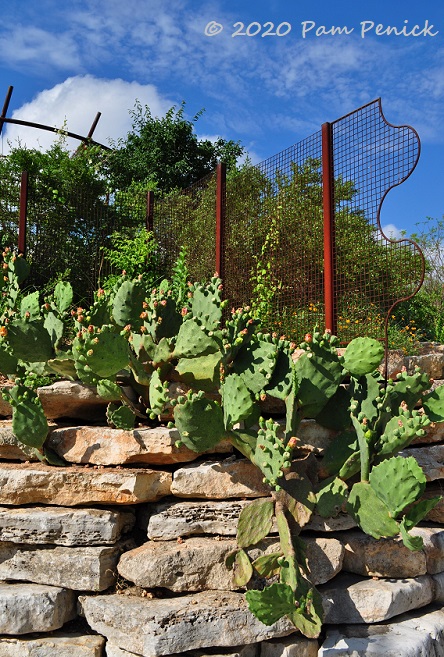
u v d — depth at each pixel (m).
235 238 6.69
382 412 3.19
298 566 2.86
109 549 3.04
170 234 8.09
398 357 4.23
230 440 3.08
